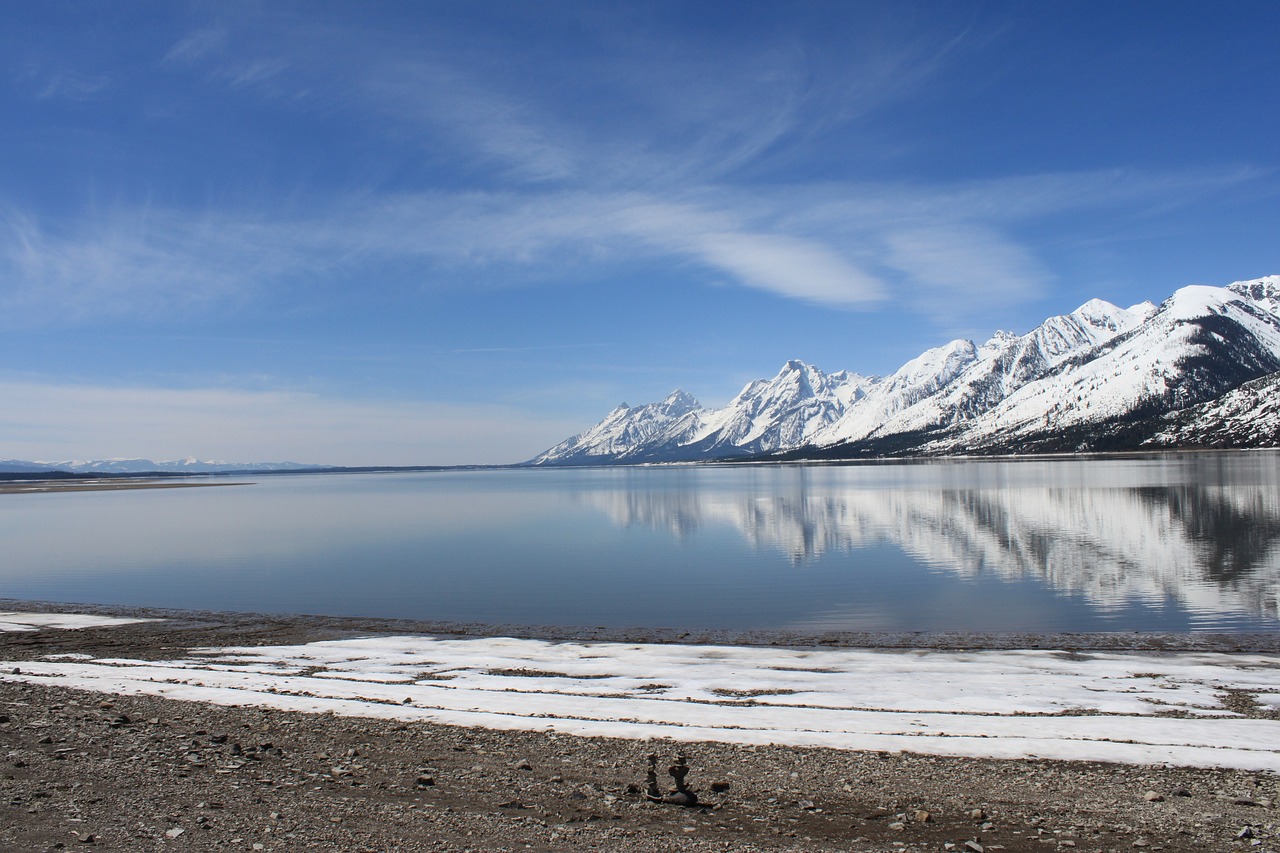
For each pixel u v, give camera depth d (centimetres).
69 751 1662
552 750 1695
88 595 4822
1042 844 1225
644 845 1209
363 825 1275
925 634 3322
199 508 14900
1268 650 2945
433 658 2820
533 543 7656
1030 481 17112
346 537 8488
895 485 17638
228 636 3391
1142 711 2030
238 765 1582
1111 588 4569
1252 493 11619
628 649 2984
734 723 1898
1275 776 1502
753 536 7975
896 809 1370
